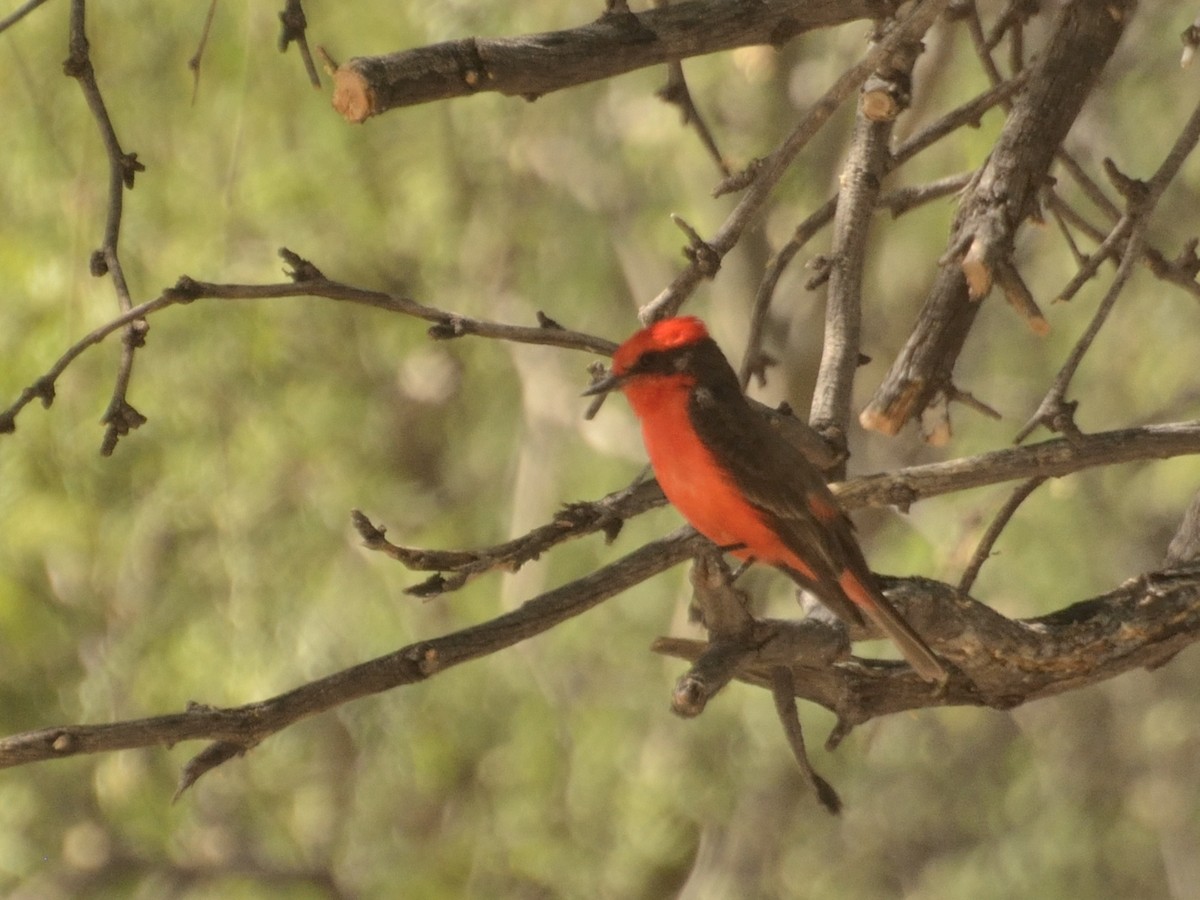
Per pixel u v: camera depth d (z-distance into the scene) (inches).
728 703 676.1
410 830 690.8
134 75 513.3
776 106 612.7
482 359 660.7
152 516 538.0
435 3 542.0
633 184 654.5
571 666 680.4
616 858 675.4
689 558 253.3
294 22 227.1
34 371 488.7
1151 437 267.6
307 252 568.1
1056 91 258.2
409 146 599.2
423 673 218.8
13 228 496.4
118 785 595.8
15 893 672.4
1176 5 581.3
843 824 727.1
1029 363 696.4
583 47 237.9
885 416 259.4
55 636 562.3
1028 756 743.1
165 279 510.0
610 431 671.8
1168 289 630.5
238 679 558.9
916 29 243.8
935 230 650.8
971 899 718.5
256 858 721.6
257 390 553.9
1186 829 705.6
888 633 244.8
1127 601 261.1
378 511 599.5
